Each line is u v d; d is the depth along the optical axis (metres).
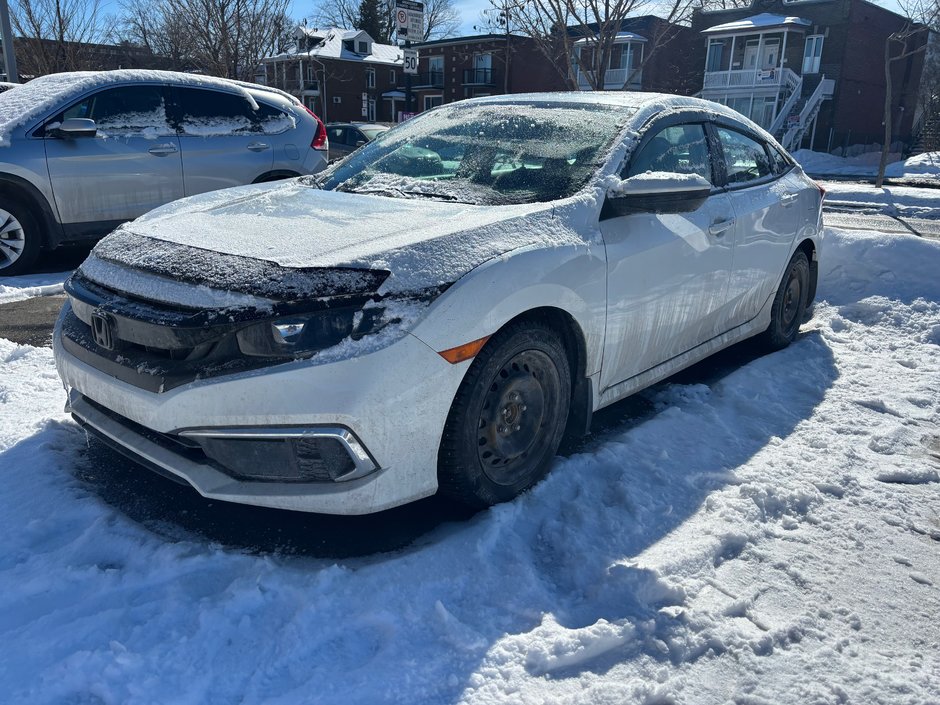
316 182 3.85
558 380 2.94
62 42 23.70
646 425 3.54
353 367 2.28
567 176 3.25
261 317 2.30
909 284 5.88
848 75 37.47
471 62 47.16
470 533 2.61
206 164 7.07
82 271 2.93
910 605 2.42
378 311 2.35
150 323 2.41
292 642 2.10
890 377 4.43
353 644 2.13
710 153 3.98
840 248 6.35
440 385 2.43
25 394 3.73
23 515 2.68
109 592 2.28
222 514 2.76
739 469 3.19
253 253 2.54
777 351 4.83
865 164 33.12
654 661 2.12
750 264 4.12
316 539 2.63
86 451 3.19
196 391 2.34
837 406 3.95
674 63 40.72
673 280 3.46
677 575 2.46
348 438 2.30
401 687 1.96
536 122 3.69
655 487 3.00
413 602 2.29
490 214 2.89
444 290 2.46
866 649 2.21
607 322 3.10
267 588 2.31
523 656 2.09
